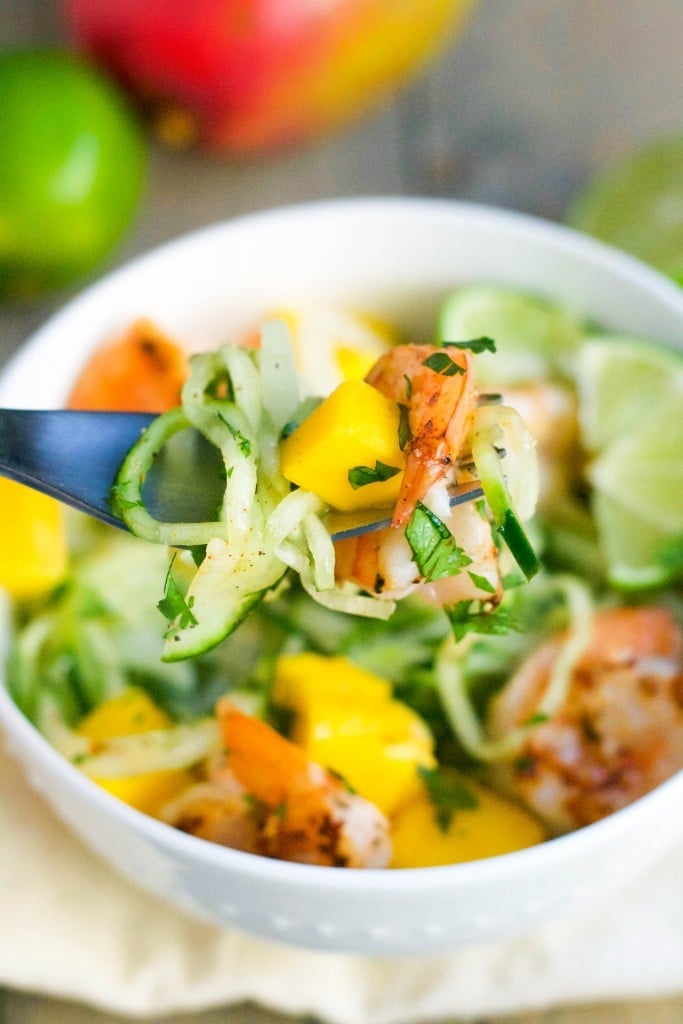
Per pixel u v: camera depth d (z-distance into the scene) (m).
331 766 0.42
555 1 0.58
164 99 0.54
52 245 0.51
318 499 0.38
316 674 0.43
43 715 0.43
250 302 0.46
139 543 0.45
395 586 0.38
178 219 0.55
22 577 0.43
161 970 0.43
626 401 0.45
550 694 0.43
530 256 0.46
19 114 0.50
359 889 0.38
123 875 0.43
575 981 0.43
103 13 0.52
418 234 0.46
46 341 0.44
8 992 0.44
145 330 0.45
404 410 0.38
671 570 0.45
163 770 0.42
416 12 0.53
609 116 0.57
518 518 0.38
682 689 0.43
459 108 0.57
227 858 0.38
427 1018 0.43
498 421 0.37
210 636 0.38
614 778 0.42
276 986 0.43
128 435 0.40
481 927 0.40
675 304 0.44
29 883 0.43
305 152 0.56
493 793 0.43
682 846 0.44
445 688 0.44
